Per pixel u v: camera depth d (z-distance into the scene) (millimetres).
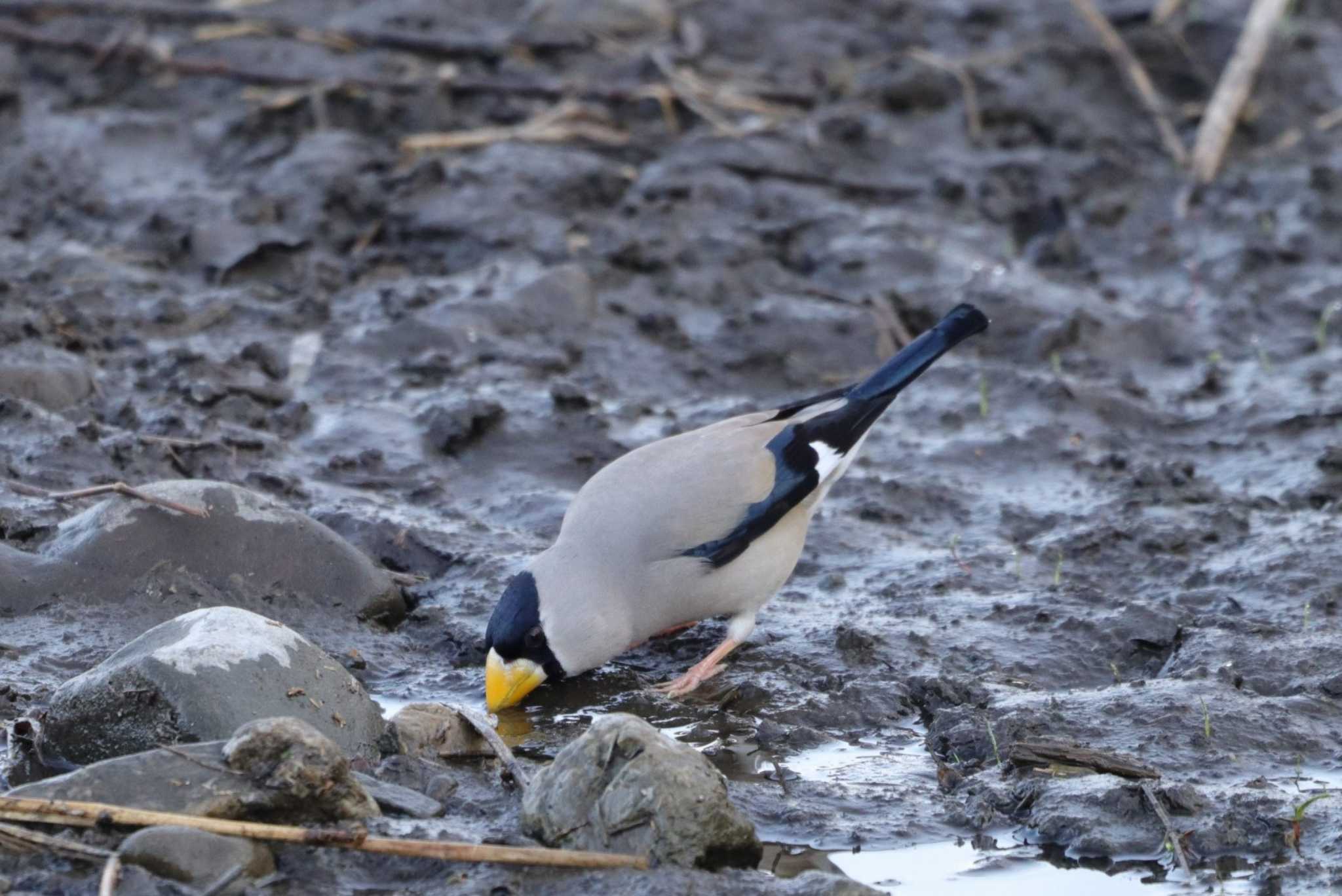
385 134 19047
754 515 10164
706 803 7566
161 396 13320
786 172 18609
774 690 9945
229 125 18766
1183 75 21328
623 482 10297
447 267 16562
